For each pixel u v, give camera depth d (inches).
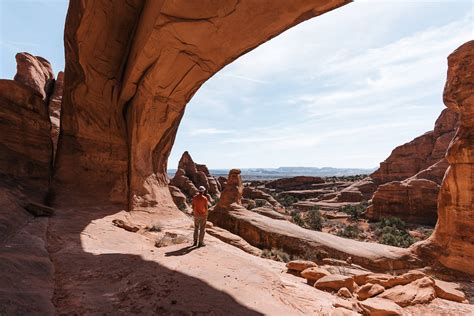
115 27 550.9
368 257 534.0
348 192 2021.4
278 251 565.0
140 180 571.8
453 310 219.9
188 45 458.6
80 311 143.2
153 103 563.2
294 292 222.5
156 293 167.6
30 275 175.8
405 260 520.7
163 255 255.3
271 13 380.2
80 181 510.3
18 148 441.4
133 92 583.8
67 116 547.5
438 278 462.6
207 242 387.5
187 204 1435.8
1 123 424.5
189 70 522.0
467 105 470.3
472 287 386.9
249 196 2054.6
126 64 587.2
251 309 162.9
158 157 645.3
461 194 473.1
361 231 1178.6
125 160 581.3
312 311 190.5
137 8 550.9
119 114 613.3
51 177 493.7
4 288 143.5
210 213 756.0
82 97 554.6
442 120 1977.1
